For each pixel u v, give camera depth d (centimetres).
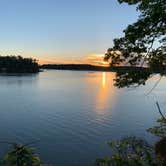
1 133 3484
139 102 6425
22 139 3228
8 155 374
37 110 5281
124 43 959
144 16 930
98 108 5494
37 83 13075
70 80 16612
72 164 2478
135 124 4034
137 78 963
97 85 12562
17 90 9594
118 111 5138
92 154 2739
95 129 3716
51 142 3105
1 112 5066
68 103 6281
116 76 999
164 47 970
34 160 382
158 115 4738
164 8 882
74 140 3198
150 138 3145
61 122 4156
